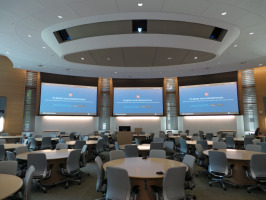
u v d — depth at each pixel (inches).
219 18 211.8
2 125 427.5
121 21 233.0
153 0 181.8
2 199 72.8
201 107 495.5
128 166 129.6
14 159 151.9
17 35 251.6
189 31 254.8
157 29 249.1
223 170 158.1
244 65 389.4
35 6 188.4
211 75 491.8
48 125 471.8
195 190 162.1
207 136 379.6
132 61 369.1
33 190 161.6
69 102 491.8
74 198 145.4
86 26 244.1
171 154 246.1
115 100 527.8
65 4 185.5
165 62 375.6
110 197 102.4
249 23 219.9
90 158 286.8
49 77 475.8
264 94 450.6
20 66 397.4
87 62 373.7
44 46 287.6
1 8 191.3
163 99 533.6
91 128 515.5
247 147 219.5
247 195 150.9
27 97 463.5
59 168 177.5
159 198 103.7
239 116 468.8
